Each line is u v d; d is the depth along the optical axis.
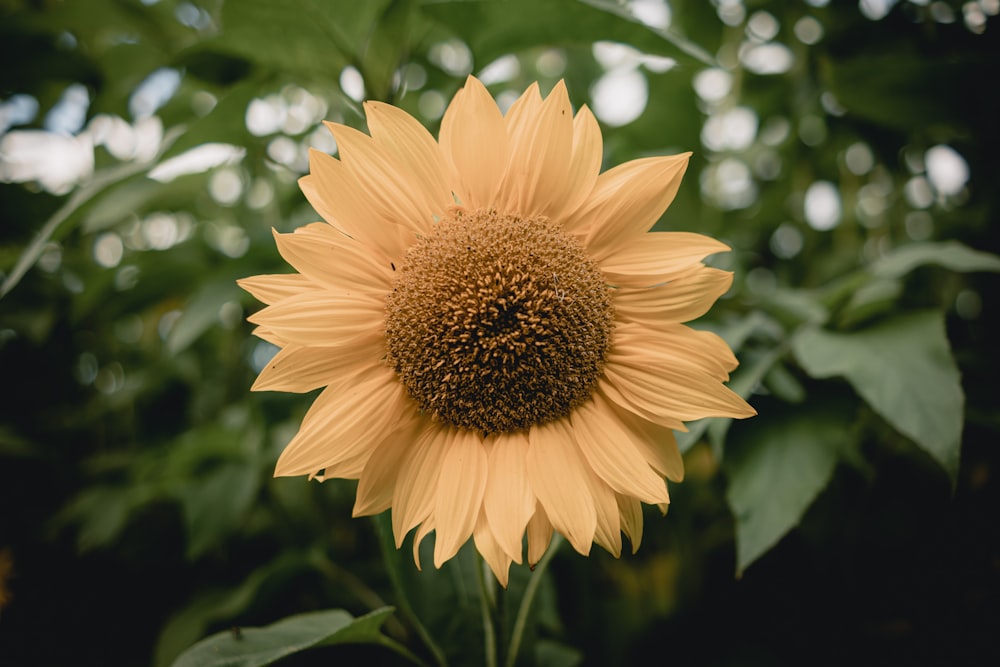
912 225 0.47
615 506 0.26
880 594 0.36
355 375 0.26
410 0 0.30
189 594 0.44
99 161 0.42
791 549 0.37
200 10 0.49
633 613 0.41
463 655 0.30
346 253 0.26
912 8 0.42
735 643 0.37
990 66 0.37
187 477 0.42
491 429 0.27
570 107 0.27
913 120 0.41
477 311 0.26
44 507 0.50
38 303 0.50
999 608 0.35
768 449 0.29
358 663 0.35
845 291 0.33
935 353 0.28
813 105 0.47
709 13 0.47
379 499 0.26
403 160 0.26
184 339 0.35
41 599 0.46
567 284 0.27
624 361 0.27
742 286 0.39
